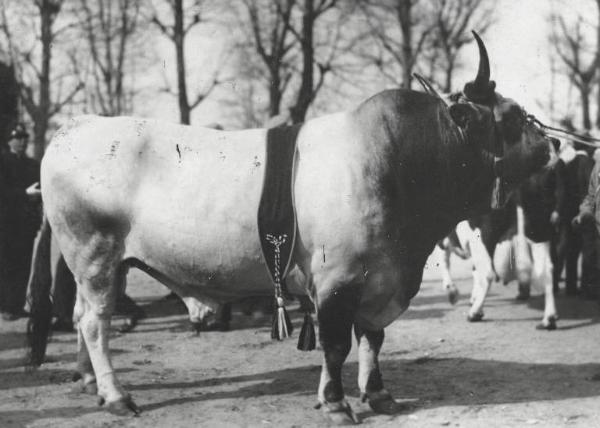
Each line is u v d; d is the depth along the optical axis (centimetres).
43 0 2659
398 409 561
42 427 526
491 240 920
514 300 1095
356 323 570
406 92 555
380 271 534
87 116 588
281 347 793
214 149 554
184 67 2222
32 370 641
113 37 2742
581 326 891
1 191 911
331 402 537
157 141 561
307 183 527
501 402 583
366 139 536
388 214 529
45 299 618
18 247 924
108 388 562
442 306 1048
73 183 559
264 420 540
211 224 539
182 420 542
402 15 2523
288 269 541
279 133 555
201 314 582
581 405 571
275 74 2347
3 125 953
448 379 657
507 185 573
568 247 1132
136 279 1374
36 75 2706
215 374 680
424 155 542
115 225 558
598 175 734
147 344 808
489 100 561
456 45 2570
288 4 2303
